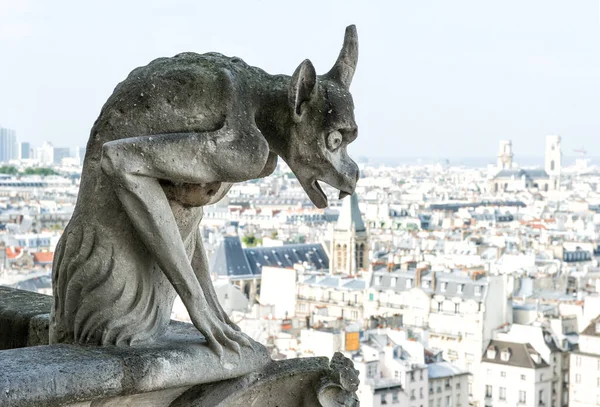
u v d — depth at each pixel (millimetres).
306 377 9461
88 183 9047
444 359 131250
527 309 153000
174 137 8664
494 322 150500
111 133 8938
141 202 8711
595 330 135375
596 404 133500
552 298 170500
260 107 9109
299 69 8844
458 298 155250
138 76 9039
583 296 167250
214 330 9078
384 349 119188
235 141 8750
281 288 194875
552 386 137500
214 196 9258
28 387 8102
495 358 141000
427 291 161375
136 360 8656
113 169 8602
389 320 159250
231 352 9133
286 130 9117
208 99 8828
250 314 161500
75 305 9203
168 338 9312
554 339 140875
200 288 9008
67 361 8492
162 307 9344
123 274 9039
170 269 8891
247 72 9188
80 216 9070
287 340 131000
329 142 9109
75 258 9070
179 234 8906
